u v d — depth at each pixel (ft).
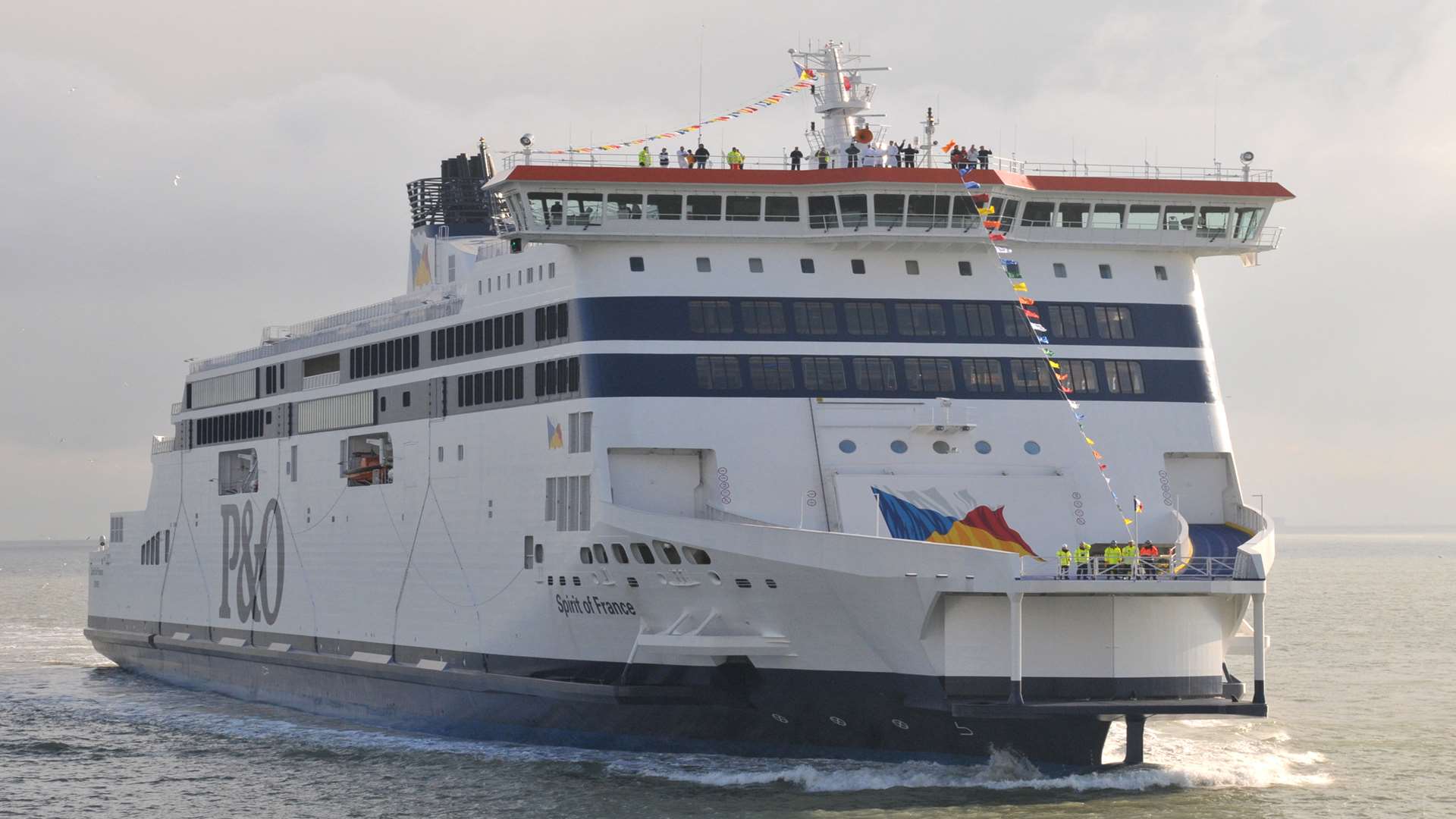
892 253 349.82
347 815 331.77
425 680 401.08
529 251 367.45
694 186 342.23
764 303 344.28
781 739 340.18
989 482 339.98
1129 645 307.37
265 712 472.44
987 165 354.95
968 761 325.83
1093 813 305.94
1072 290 354.95
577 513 345.31
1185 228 359.46
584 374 343.46
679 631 330.34
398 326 420.77
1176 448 351.87
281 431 476.54
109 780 379.55
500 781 347.36
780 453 337.93
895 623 305.12
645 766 348.59
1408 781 349.20
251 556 491.31
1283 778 348.18
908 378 344.08
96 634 597.93
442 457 397.19
